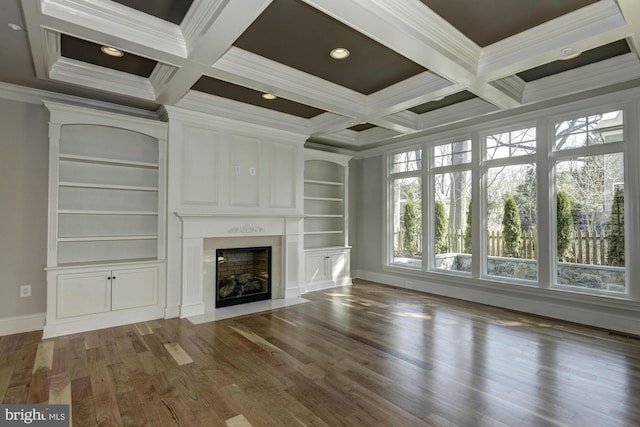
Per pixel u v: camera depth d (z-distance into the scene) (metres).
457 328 3.82
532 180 4.50
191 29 2.63
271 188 5.06
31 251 3.68
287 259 5.23
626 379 2.64
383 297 5.30
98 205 4.07
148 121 4.02
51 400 2.32
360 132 6.19
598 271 3.94
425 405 2.28
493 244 4.90
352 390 2.47
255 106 4.65
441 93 3.71
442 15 2.56
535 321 4.07
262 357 3.03
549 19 2.64
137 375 2.68
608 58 3.29
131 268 3.94
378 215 6.60
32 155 3.69
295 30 2.83
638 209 3.63
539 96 3.88
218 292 4.65
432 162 5.71
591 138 3.98
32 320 3.67
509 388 2.50
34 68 3.12
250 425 2.06
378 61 3.37
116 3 2.45
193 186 4.32
